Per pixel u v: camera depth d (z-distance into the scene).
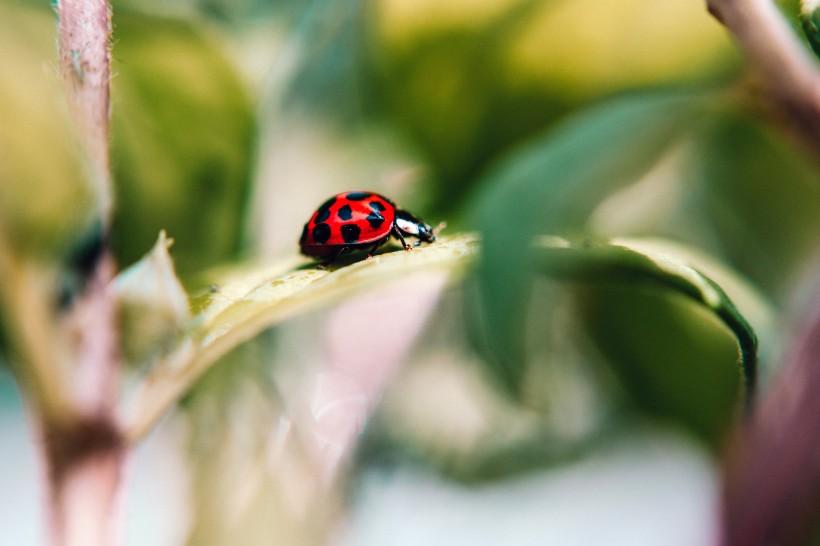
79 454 0.08
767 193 0.10
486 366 0.10
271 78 0.10
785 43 0.08
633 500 0.12
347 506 0.10
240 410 0.09
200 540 0.09
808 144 0.08
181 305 0.08
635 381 0.10
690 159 0.10
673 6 0.09
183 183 0.09
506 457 0.11
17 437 0.11
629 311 0.10
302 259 0.09
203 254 0.09
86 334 0.08
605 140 0.08
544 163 0.08
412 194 0.09
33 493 0.11
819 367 0.08
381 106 0.10
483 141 0.09
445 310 0.10
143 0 0.09
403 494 0.11
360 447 0.10
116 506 0.08
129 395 0.08
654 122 0.08
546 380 0.09
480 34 0.09
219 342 0.08
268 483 0.09
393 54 0.09
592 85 0.09
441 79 0.09
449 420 0.11
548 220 0.08
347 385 0.10
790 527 0.08
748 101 0.08
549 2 0.09
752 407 0.08
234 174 0.09
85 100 0.07
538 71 0.09
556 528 0.11
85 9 0.07
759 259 0.10
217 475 0.09
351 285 0.08
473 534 0.11
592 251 0.08
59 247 0.08
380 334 0.10
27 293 0.08
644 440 0.11
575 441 0.11
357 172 0.10
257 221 0.09
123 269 0.09
